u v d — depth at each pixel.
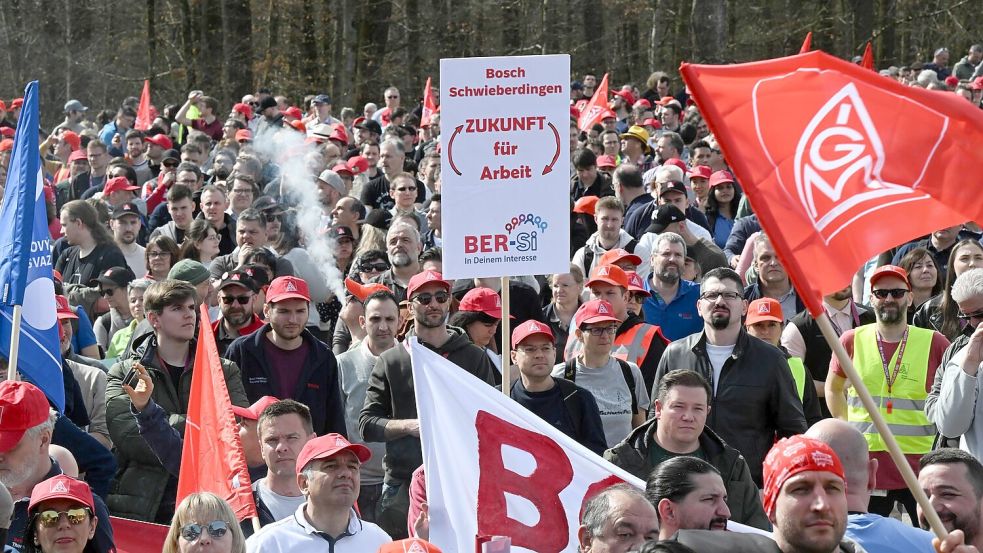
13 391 12.72
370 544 12.84
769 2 94.44
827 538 9.39
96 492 14.74
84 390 17.12
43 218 14.90
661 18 96.12
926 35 95.62
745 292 21.69
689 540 9.83
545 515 13.34
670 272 21.56
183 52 91.88
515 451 13.46
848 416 17.97
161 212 32.19
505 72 15.95
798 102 9.48
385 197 34.12
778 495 9.57
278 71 94.75
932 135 9.46
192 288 16.58
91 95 95.75
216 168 38.31
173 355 16.45
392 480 16.88
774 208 9.27
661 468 11.62
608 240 24.89
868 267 24.03
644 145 38.12
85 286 24.59
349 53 91.50
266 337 17.58
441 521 13.36
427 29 94.81
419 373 13.64
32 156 14.37
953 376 15.18
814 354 19.39
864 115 9.46
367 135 46.38
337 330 21.56
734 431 16.56
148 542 14.23
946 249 23.39
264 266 21.56
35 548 12.02
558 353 21.02
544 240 16.03
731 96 9.41
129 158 41.88
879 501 17.83
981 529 11.76
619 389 17.41
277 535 12.67
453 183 15.96
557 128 16.02
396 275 22.47
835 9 93.25
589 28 97.50
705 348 16.94
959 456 11.88
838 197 9.36
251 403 17.27
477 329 19.14
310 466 12.74
